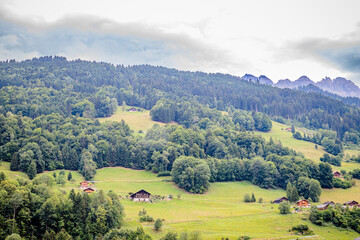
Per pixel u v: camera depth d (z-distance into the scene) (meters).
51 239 106.69
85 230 115.62
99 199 127.62
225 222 140.75
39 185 130.62
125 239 108.44
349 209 154.38
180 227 130.38
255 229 133.00
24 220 112.88
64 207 120.75
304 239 122.44
